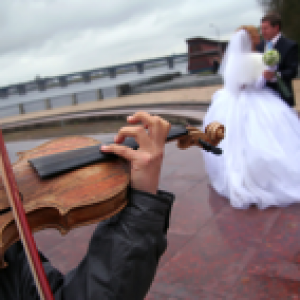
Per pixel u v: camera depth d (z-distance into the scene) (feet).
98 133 29.71
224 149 9.57
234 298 6.04
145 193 2.25
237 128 9.32
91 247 2.25
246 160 9.05
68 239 9.07
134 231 2.17
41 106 56.44
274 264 6.74
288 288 6.03
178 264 7.23
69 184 2.42
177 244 8.00
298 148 9.20
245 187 9.08
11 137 37.93
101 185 2.34
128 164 2.60
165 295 6.38
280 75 9.84
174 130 3.09
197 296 6.23
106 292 2.06
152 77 58.39
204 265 7.08
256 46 10.85
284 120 9.29
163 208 2.25
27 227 1.51
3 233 2.01
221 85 40.57
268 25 10.18
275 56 9.09
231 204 9.41
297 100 24.80
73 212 2.23
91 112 39.83
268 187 8.92
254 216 8.60
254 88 9.65
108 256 2.15
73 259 8.07
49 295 1.44
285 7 37.24
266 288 6.13
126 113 34.17
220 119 9.93
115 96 53.11
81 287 2.12
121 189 2.24
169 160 14.60
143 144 2.27
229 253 7.35
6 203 2.11
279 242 7.40
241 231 8.07
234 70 9.39
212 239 7.98
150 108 34.12
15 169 2.65
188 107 30.35
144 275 2.18
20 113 56.90
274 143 8.95
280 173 8.78
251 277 6.48
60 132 34.35
